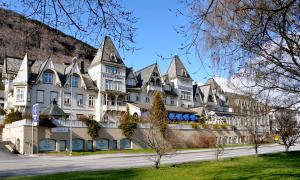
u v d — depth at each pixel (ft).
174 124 185.88
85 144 151.74
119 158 116.78
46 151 139.95
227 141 215.92
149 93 230.89
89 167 80.84
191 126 196.24
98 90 203.21
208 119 244.42
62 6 22.06
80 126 151.84
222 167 72.43
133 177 55.62
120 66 213.25
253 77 39.50
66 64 205.36
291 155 105.29
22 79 176.14
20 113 162.30
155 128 169.48
